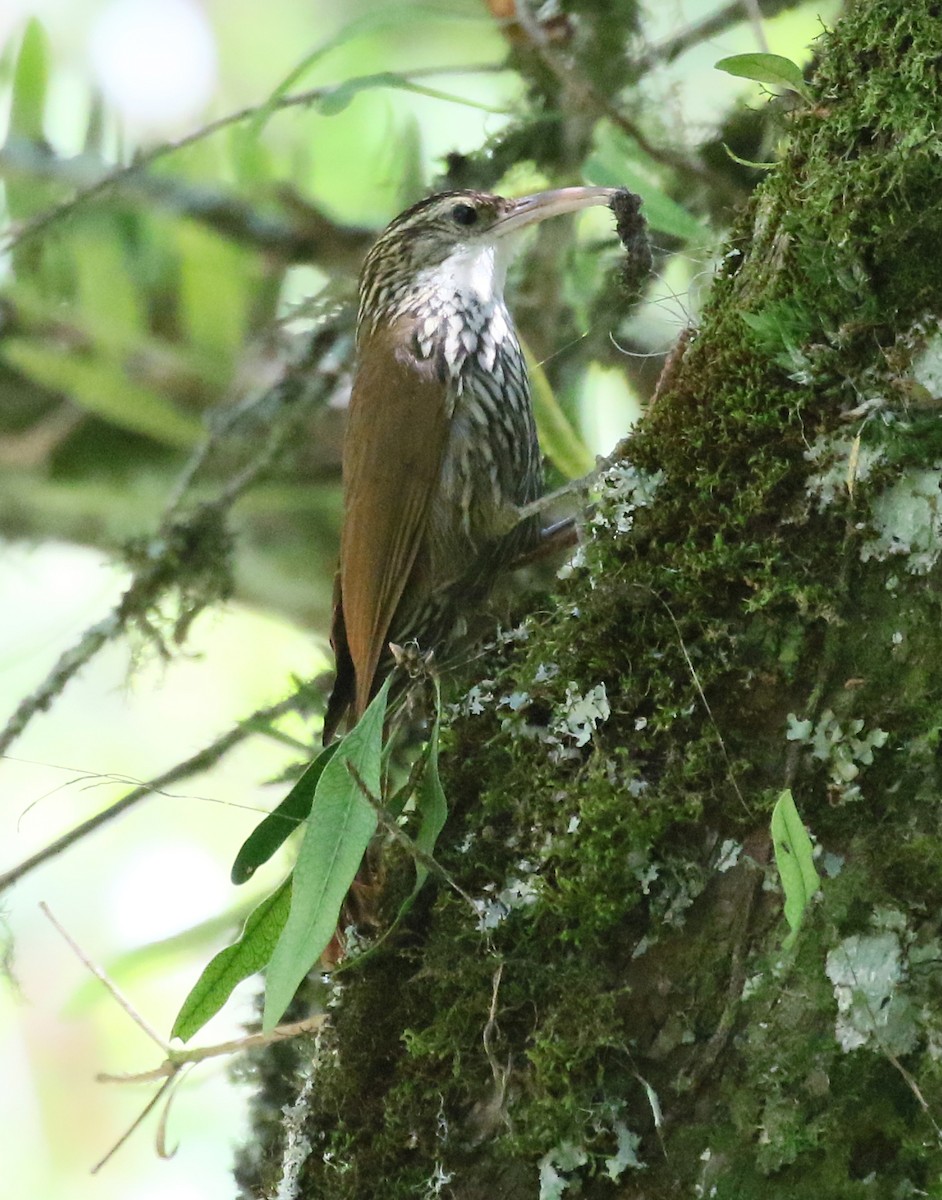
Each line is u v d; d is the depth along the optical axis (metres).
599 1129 3.68
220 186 8.58
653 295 7.12
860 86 4.22
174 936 7.08
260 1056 6.24
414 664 5.29
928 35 4.05
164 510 8.22
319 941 3.94
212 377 9.23
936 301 3.93
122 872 9.81
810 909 3.62
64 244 8.80
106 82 9.28
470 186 7.75
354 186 8.99
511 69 7.29
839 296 4.05
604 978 3.83
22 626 9.84
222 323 9.14
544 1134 3.74
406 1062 4.13
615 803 3.91
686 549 4.16
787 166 4.35
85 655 7.40
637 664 4.12
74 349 9.15
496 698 4.54
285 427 7.93
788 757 3.81
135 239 8.88
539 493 7.31
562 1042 3.76
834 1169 3.44
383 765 5.16
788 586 3.92
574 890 3.89
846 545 3.89
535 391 7.25
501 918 4.07
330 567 9.30
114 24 9.45
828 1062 3.51
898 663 3.75
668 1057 3.71
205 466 8.78
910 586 3.79
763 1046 3.58
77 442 9.59
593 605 4.23
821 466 4.00
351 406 6.98
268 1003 3.91
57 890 9.80
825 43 4.43
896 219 3.98
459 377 6.86
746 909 3.73
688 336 4.98
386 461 6.71
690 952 3.76
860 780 3.71
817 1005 3.55
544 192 7.12
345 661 6.88
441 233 7.14
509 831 4.23
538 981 3.93
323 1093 4.29
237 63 9.76
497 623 6.00
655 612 4.14
